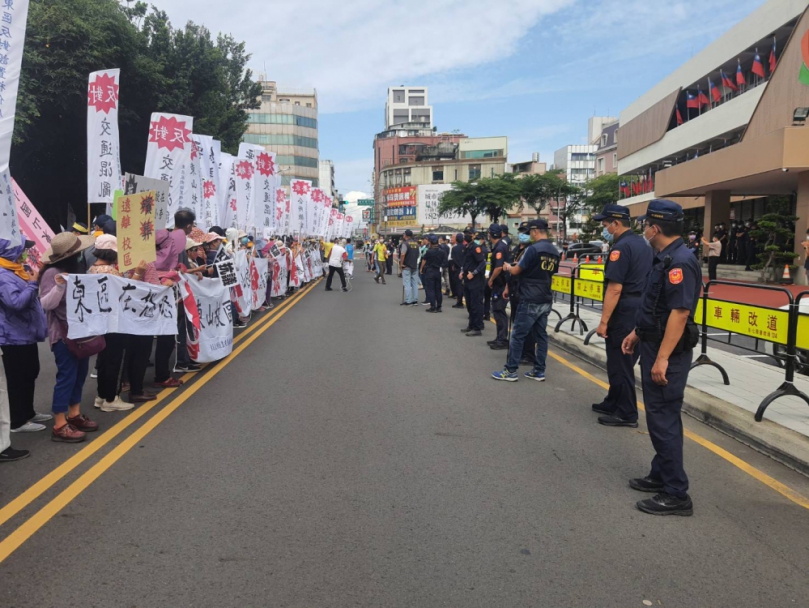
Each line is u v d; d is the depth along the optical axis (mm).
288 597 2930
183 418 5832
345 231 39531
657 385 3973
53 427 5430
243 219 15594
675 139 40500
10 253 4836
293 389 7004
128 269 6016
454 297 18250
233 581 3059
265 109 84375
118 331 5816
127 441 5148
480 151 79500
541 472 4602
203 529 3600
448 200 56438
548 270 7352
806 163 18578
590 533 3643
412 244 16469
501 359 8992
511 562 3289
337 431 5484
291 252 19875
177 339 7836
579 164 98688
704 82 38406
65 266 5168
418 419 5895
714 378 7340
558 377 7859
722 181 22516
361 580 3086
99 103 9195
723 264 26375
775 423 5414
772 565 3311
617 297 5621
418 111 136125
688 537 3615
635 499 4145
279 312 14547
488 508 3957
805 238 19188
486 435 5453
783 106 22797
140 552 3328
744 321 6512
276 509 3879
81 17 19594
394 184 80875
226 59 33719
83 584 3020
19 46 5078
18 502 3943
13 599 2889
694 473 4672
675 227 3998
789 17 27828
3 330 4832
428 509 3920
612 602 2934
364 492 4164
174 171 10789
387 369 8172
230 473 4465
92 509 3850
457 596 2963
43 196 28078
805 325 5496
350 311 14906
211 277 8125
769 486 4426
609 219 5730
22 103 17984
